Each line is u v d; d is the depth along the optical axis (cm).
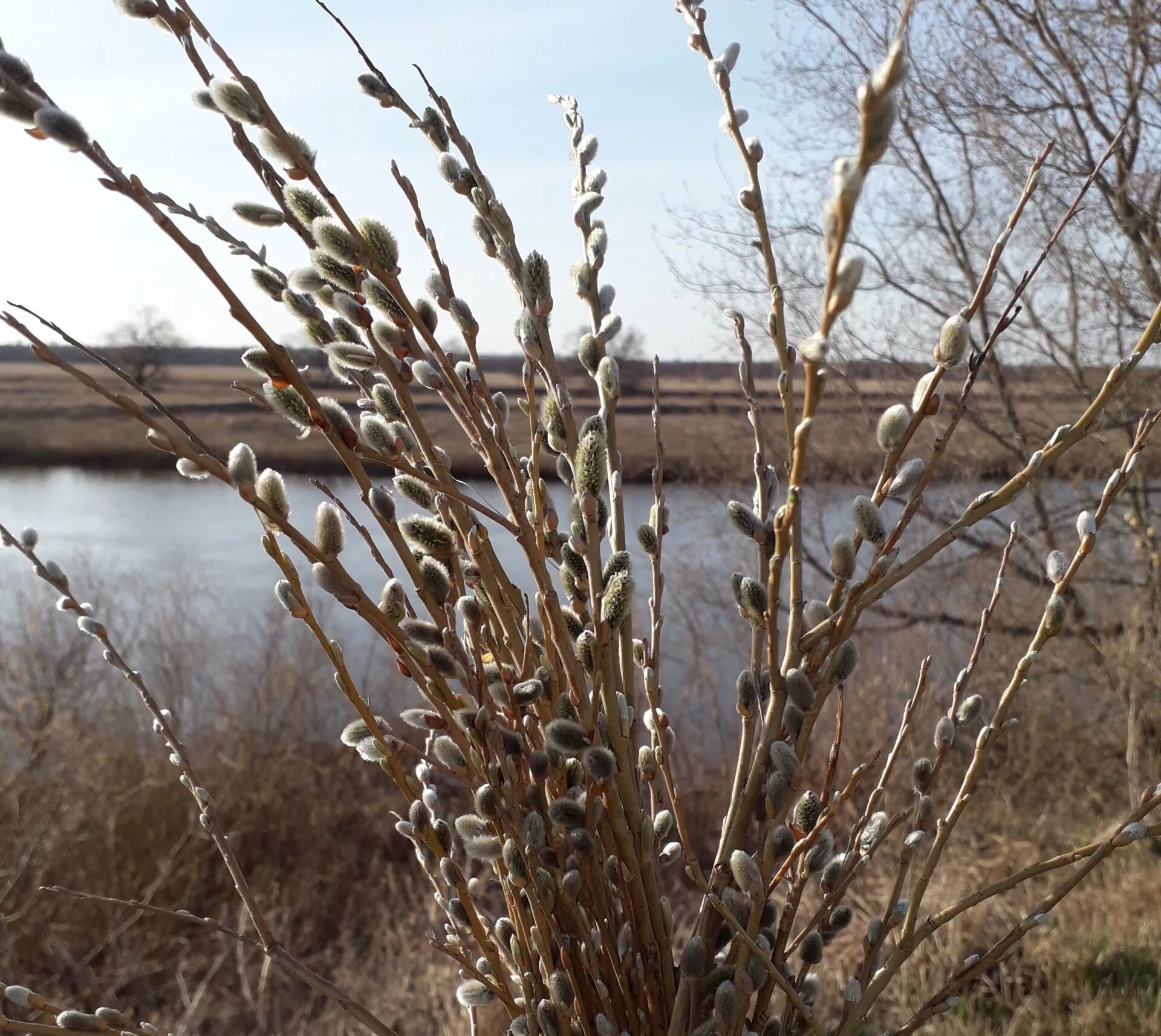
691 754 668
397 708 683
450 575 112
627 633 112
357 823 632
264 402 97
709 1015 108
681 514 796
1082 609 650
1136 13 576
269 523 92
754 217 108
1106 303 647
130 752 612
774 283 107
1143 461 628
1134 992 396
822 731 636
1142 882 482
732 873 107
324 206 101
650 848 109
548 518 119
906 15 62
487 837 111
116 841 555
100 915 517
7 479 1411
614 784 106
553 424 112
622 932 114
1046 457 100
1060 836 552
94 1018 108
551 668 112
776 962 113
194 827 568
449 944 129
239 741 637
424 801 120
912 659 651
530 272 108
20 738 549
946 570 704
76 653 598
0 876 491
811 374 82
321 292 102
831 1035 114
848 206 62
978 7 620
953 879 508
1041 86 632
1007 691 114
